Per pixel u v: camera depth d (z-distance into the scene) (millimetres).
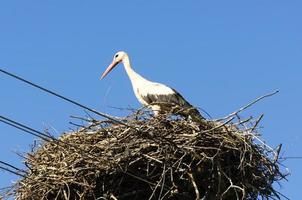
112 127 15836
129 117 15836
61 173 15352
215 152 15422
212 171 15320
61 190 15281
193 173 15242
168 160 15109
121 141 15430
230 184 15492
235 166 15562
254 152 15688
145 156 15180
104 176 15289
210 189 15398
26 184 15523
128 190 15445
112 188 15352
